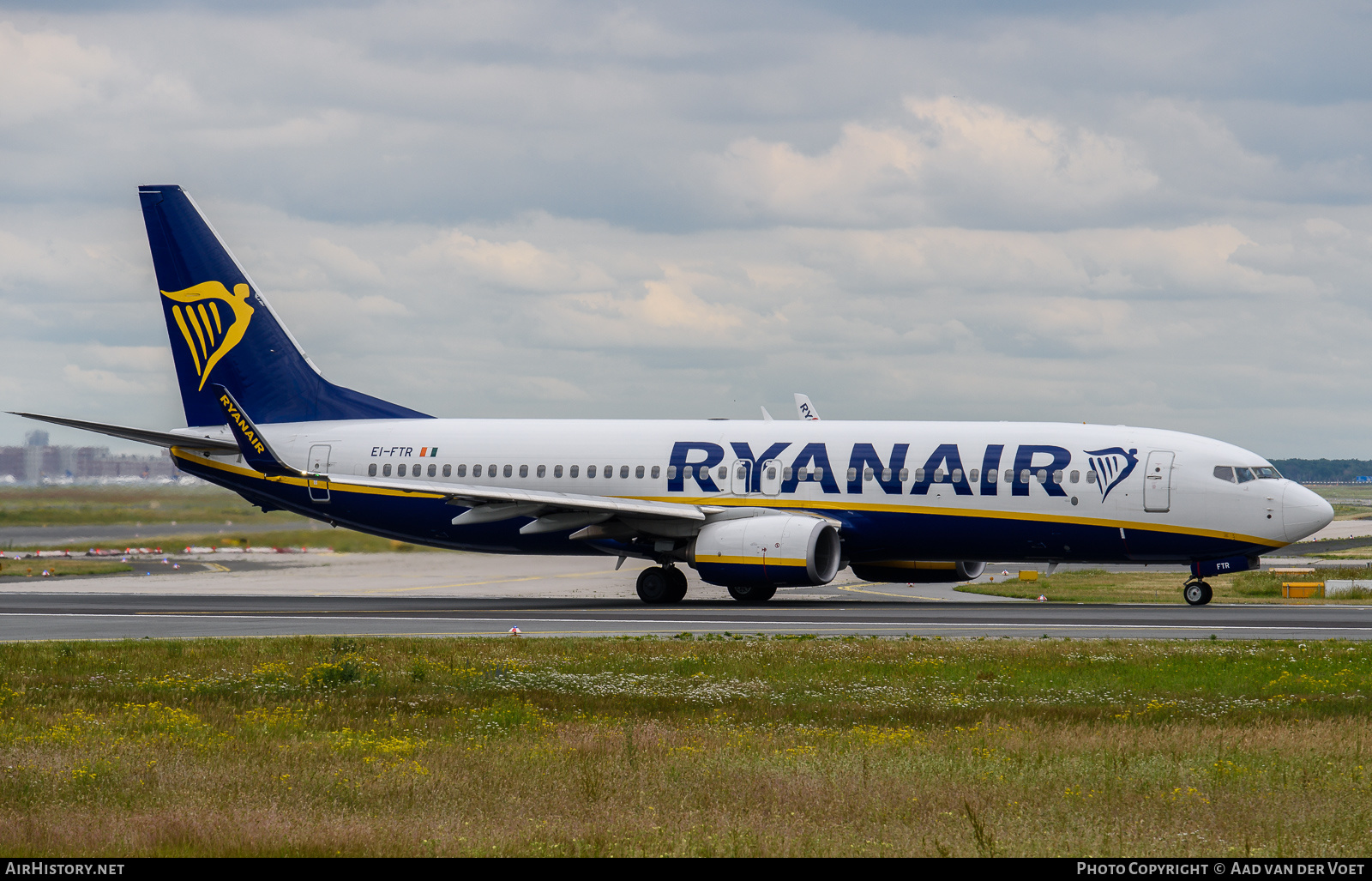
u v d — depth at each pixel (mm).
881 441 153375
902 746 62406
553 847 44875
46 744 62781
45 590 179625
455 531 169250
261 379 177500
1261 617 130375
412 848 44812
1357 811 50031
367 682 85312
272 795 52594
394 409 176750
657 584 158250
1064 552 147500
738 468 156375
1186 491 142500
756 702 78062
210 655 98688
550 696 80125
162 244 178000
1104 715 73438
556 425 168125
